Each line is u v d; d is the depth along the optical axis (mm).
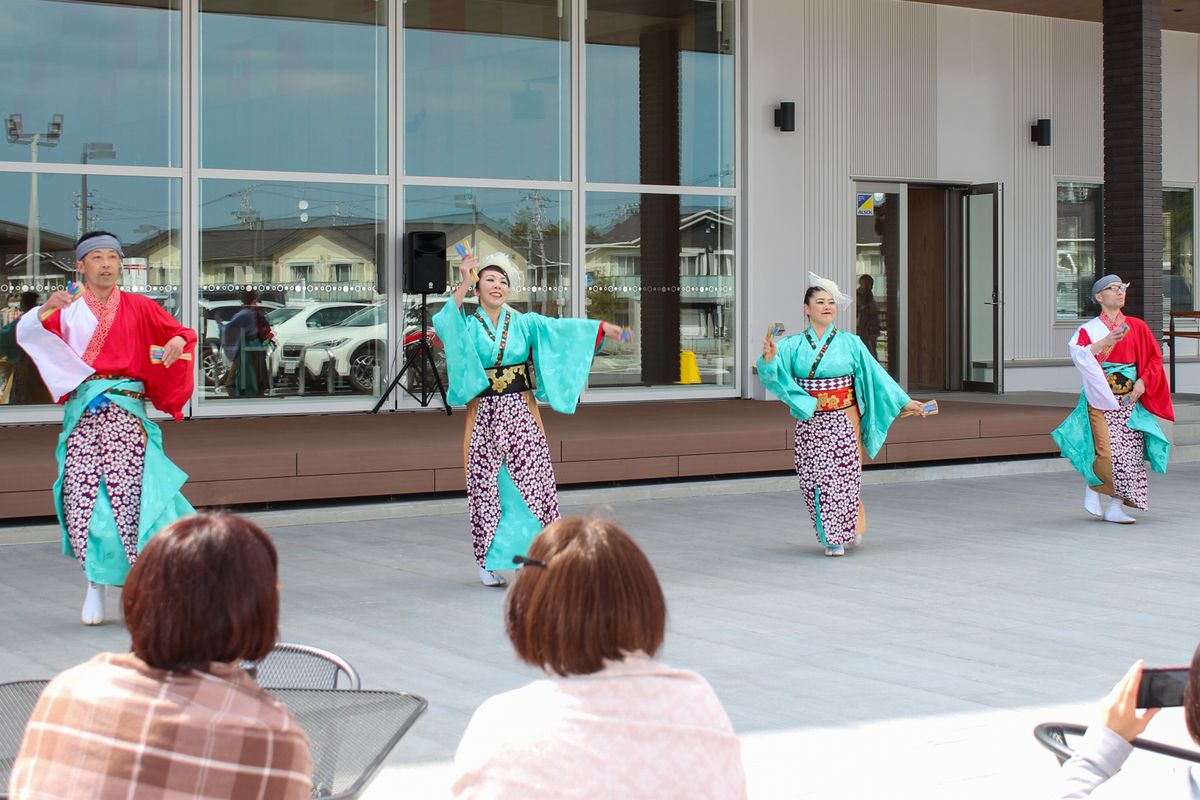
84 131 10242
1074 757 2152
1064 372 15023
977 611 5891
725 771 1892
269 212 10828
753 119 12656
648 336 12312
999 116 14547
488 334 6328
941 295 14641
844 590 6336
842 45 13336
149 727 1844
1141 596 6219
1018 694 4598
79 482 5484
